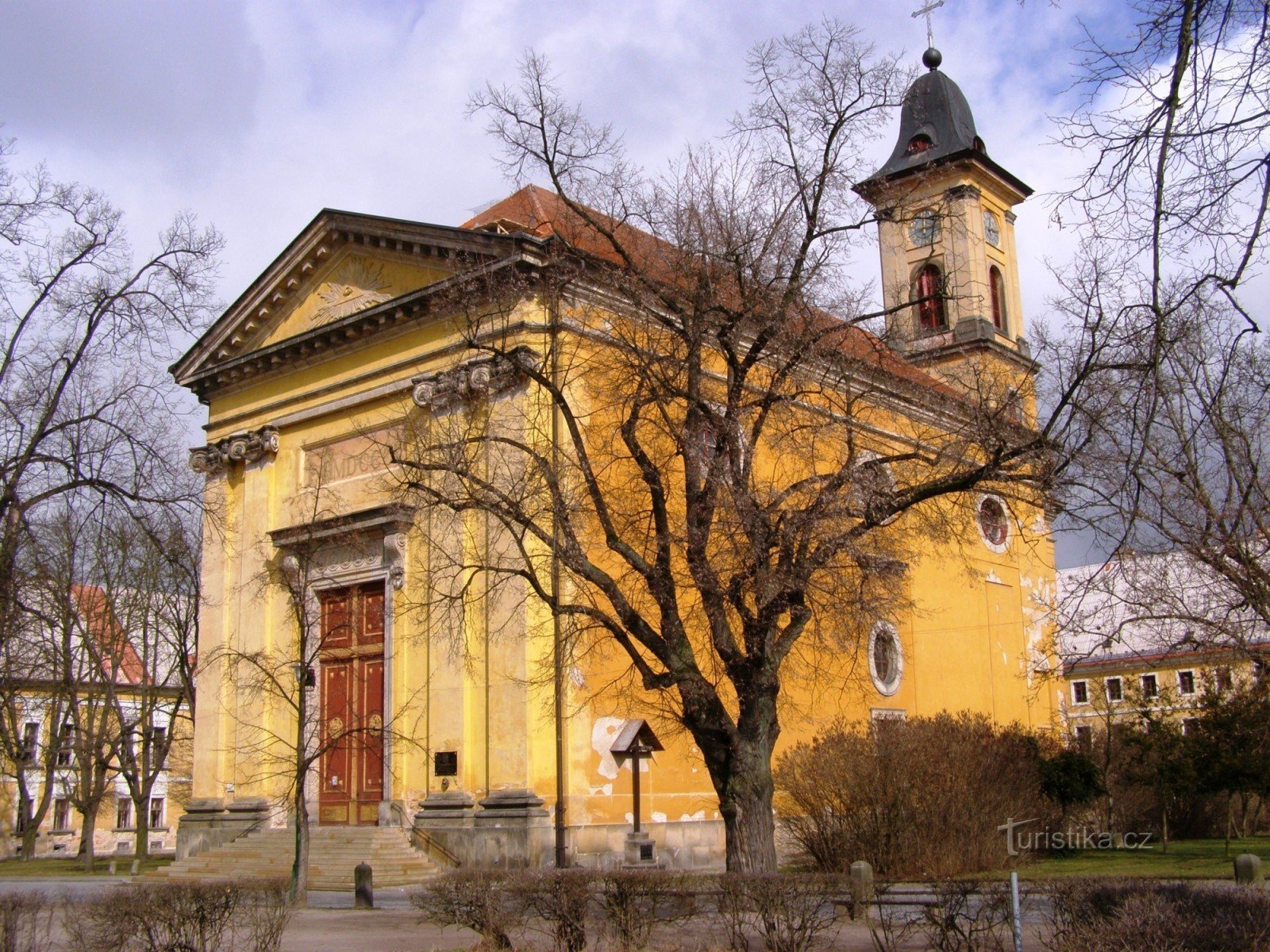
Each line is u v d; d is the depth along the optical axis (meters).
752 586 17.61
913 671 34.53
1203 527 13.53
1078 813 30.92
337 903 22.28
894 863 23.47
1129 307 9.16
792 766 25.94
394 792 27.23
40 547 20.00
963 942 12.16
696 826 27.22
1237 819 37.34
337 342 30.84
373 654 28.84
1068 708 40.94
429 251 29.03
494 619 25.59
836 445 21.92
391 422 29.09
